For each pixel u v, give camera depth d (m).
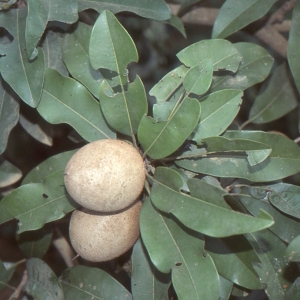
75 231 0.73
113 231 0.72
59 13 0.74
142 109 0.72
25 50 0.74
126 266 0.84
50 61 0.77
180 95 0.74
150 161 0.73
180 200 0.69
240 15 0.81
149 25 1.11
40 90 0.73
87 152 0.69
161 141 0.71
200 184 0.68
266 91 0.87
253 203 0.76
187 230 0.70
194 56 0.76
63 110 0.74
